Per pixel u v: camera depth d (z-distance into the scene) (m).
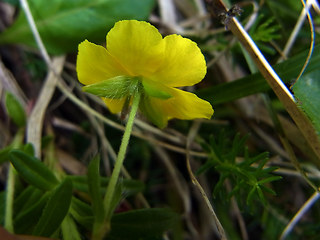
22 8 0.06
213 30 0.06
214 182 0.06
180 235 0.06
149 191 0.06
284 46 0.06
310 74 0.05
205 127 0.06
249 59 0.05
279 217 0.06
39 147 0.06
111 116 0.06
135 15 0.06
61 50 0.06
